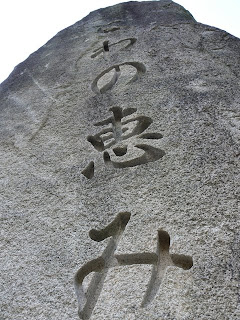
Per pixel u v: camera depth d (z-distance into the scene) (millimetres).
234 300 942
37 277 1167
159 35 2256
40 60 2508
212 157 1327
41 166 1586
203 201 1191
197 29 2260
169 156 1386
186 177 1287
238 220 1104
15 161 1668
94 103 1842
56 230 1292
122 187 1346
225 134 1411
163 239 1173
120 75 1969
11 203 1457
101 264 1173
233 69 1803
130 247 1146
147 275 1063
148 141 1482
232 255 1028
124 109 1711
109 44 2340
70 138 1684
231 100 1581
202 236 1099
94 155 1537
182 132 1475
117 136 1612
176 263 1100
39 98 2051
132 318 977
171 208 1209
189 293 983
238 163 1278
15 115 1992
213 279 993
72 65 2246
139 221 1208
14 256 1254
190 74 1816
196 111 1558
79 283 1147
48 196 1432
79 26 2801
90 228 1261
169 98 1681
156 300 995
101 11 2947
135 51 2148
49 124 1823
